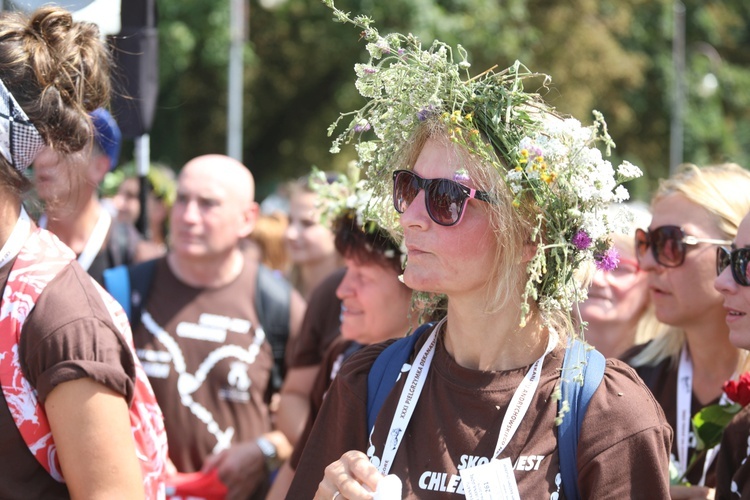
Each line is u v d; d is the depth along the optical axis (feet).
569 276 6.43
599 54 65.57
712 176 10.13
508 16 61.67
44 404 6.46
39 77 6.70
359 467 6.33
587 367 6.51
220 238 13.75
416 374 6.87
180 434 13.21
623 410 6.31
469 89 6.57
